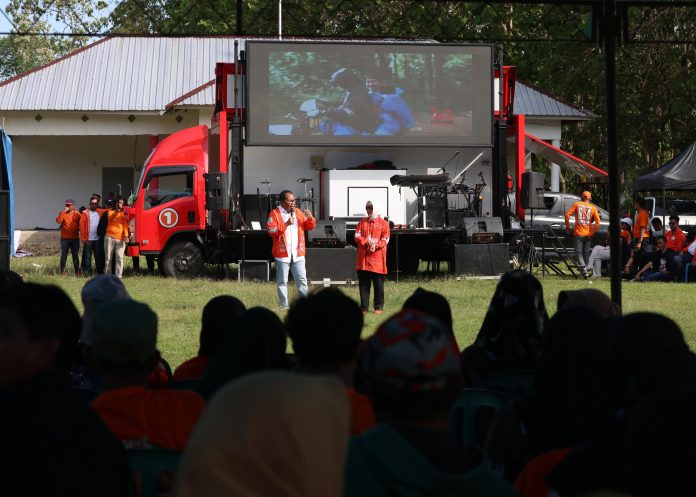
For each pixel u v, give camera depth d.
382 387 2.24
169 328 12.38
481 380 4.85
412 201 20.81
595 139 38.09
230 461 1.62
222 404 1.67
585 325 3.32
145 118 31.91
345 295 3.47
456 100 19.94
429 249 20.78
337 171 20.47
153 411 3.43
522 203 19.89
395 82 19.78
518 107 30.31
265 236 19.75
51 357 3.00
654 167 37.97
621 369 2.98
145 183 20.81
